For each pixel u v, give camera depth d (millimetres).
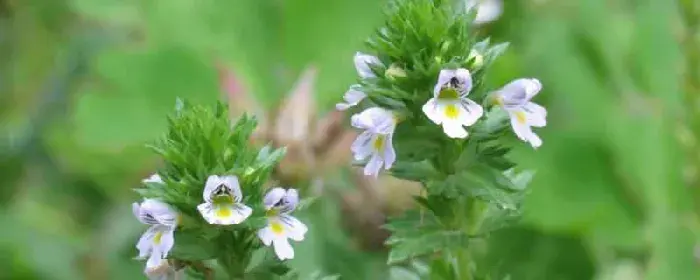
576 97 352
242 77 339
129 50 371
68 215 367
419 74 212
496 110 219
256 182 207
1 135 385
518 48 358
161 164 345
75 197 371
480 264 307
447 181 219
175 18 376
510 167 220
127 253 349
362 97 216
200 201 205
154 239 205
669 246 319
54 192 373
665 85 341
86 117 365
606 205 333
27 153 379
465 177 219
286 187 298
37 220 366
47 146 376
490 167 220
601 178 337
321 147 300
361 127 214
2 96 413
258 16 372
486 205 227
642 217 333
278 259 213
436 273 225
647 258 327
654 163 332
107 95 367
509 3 355
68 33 420
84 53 406
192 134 207
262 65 367
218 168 204
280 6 369
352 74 360
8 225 355
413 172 223
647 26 350
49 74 408
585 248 324
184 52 369
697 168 297
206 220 201
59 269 351
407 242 222
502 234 319
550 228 328
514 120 215
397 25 215
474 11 218
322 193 300
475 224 226
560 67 356
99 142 364
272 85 366
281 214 207
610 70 356
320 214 299
